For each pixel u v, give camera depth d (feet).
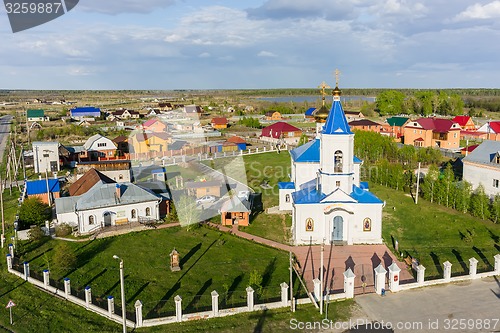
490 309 92.12
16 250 130.62
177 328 88.12
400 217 155.12
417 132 315.99
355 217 132.98
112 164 207.82
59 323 91.86
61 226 143.23
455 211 160.35
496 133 313.32
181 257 125.29
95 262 122.11
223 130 397.39
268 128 354.74
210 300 99.71
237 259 123.44
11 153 278.87
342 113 132.36
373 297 99.09
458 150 288.92
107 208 147.43
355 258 122.52
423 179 191.31
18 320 93.50
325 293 100.78
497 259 108.27
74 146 282.97
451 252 125.39
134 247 132.57
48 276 106.42
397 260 120.88
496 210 146.82
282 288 94.99
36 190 174.29
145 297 101.71
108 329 88.58
